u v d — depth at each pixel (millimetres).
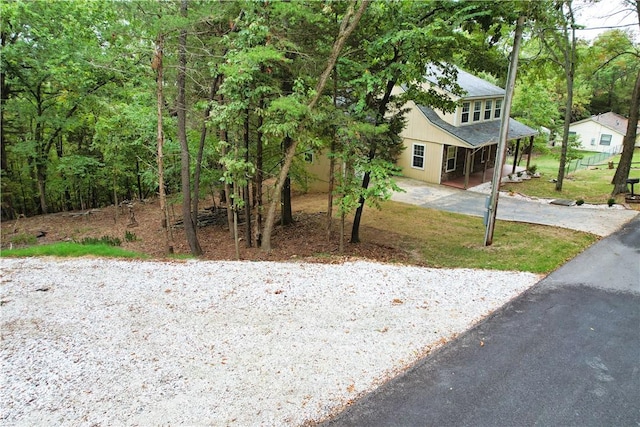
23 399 4598
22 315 6418
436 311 6621
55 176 18828
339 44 9312
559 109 36969
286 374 5008
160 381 4891
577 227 12375
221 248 12672
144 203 20750
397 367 5191
